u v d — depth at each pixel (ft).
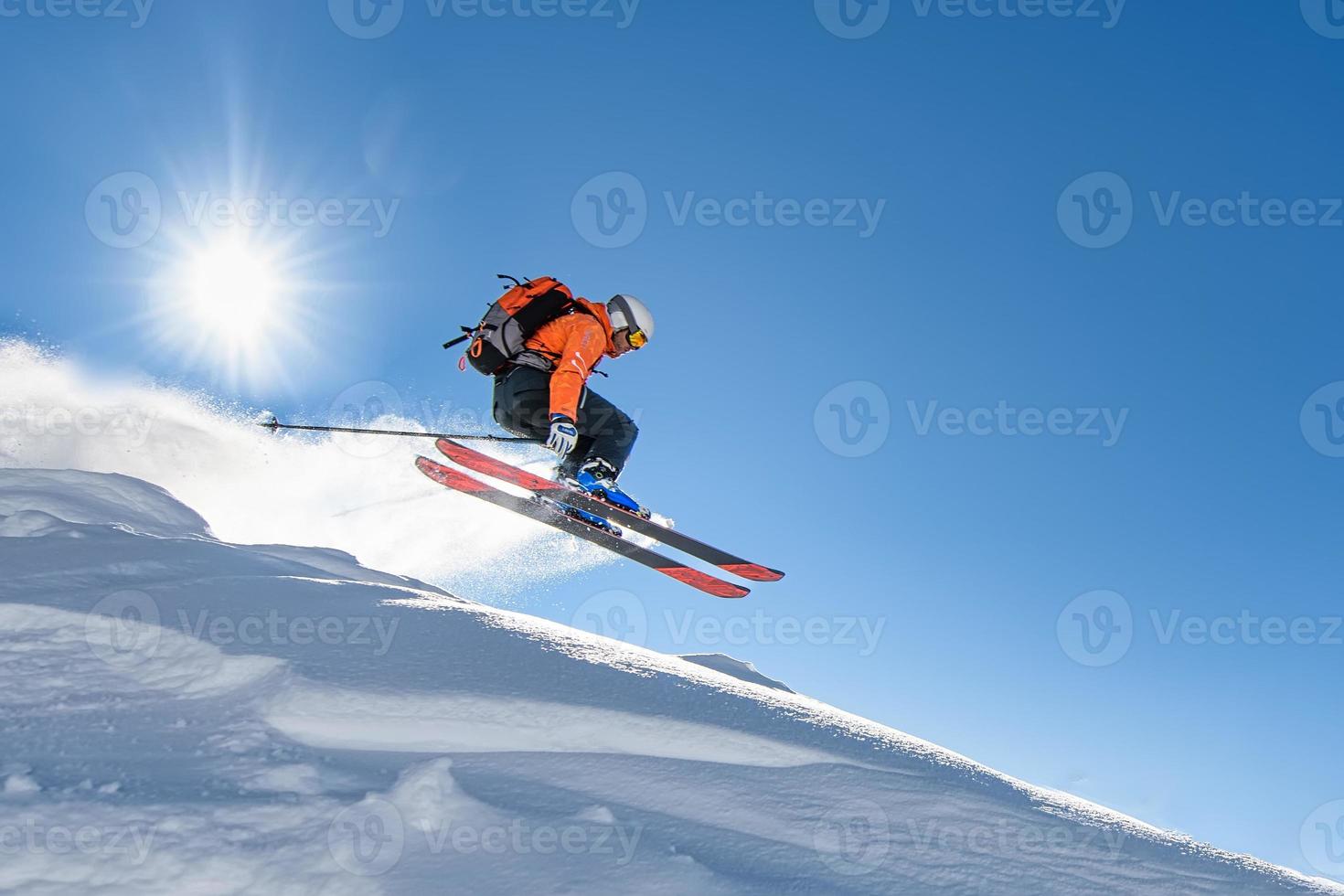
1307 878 10.85
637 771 9.93
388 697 10.27
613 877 7.73
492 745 10.03
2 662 10.43
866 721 13.67
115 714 9.64
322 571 16.14
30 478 18.74
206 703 10.20
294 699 10.08
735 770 10.34
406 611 13.26
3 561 13.47
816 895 8.05
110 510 18.30
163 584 13.33
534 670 11.66
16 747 8.61
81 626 11.39
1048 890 9.00
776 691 14.66
